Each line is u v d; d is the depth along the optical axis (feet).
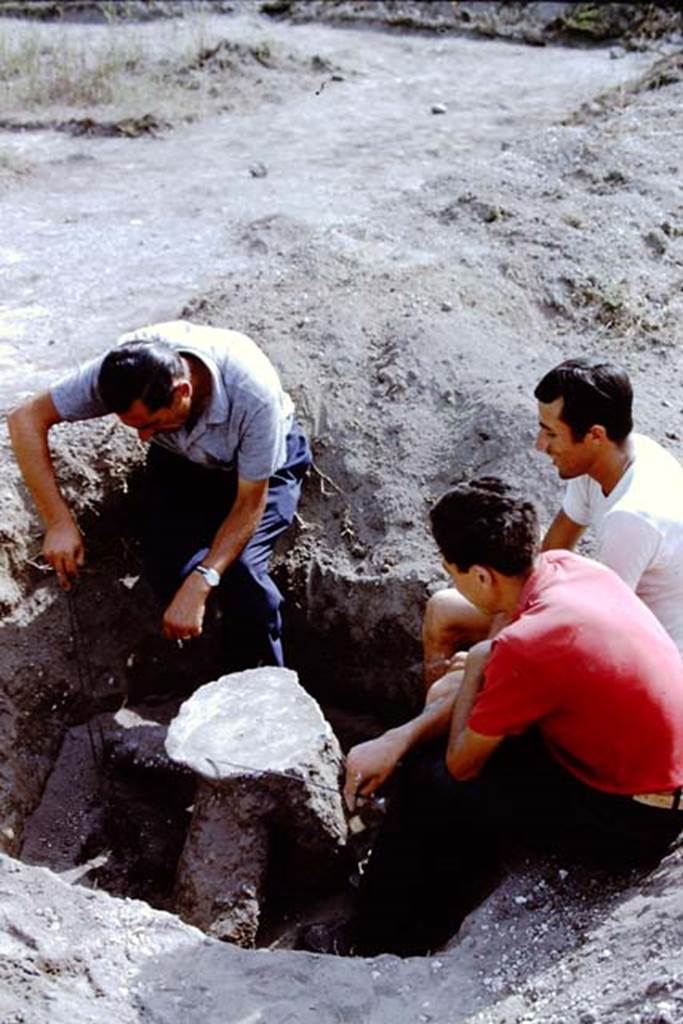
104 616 12.76
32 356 14.39
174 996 8.15
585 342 14.58
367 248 16.02
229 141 21.18
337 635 12.84
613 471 9.77
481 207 16.84
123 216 18.06
